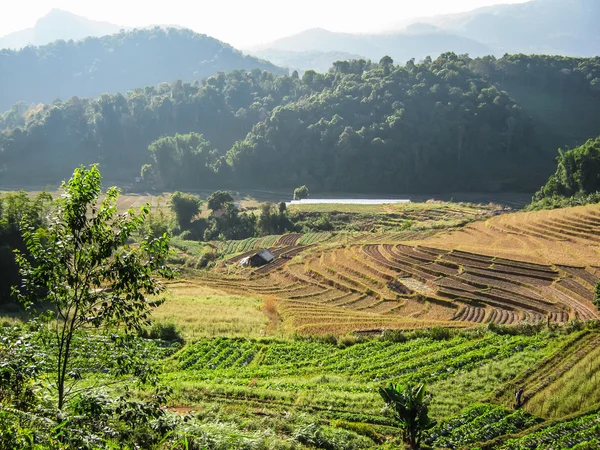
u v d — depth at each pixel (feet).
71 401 37.50
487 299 182.80
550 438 66.13
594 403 76.13
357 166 538.88
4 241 145.48
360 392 83.61
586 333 112.78
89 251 38.09
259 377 95.04
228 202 376.07
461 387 86.02
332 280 217.77
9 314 132.87
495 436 67.87
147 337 119.24
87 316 39.22
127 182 580.71
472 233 277.44
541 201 349.82
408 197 499.51
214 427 51.11
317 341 127.13
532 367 92.79
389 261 234.38
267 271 243.19
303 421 66.13
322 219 372.79
